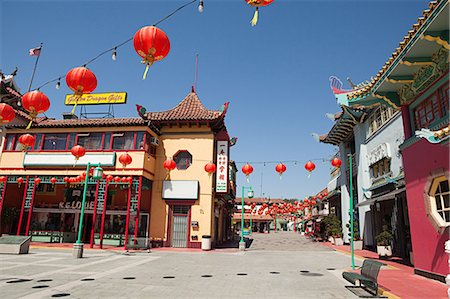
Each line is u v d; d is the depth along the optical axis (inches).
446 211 370.9
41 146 873.5
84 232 920.3
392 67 405.1
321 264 565.0
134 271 451.2
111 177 803.4
